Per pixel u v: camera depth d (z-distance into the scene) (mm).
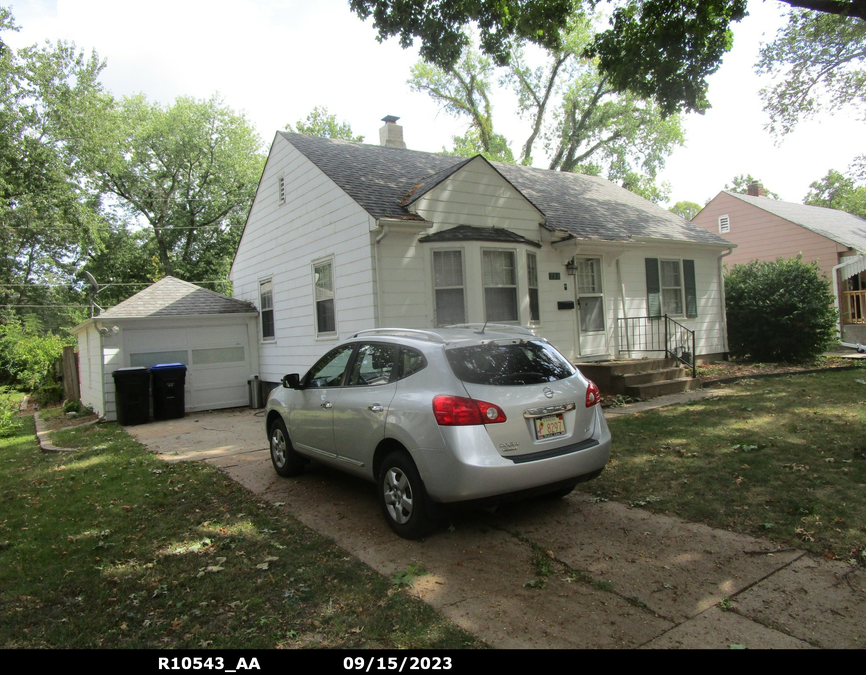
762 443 6301
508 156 31891
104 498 5816
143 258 33750
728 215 24672
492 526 4500
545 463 4066
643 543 4008
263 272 13805
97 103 27016
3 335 21438
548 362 4586
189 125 32438
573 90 29781
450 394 4000
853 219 26734
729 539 3977
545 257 11297
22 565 4125
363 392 4816
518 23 11109
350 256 9992
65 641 3066
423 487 4117
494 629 2967
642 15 10008
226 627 3129
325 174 10703
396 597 3355
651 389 10109
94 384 13406
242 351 13992
